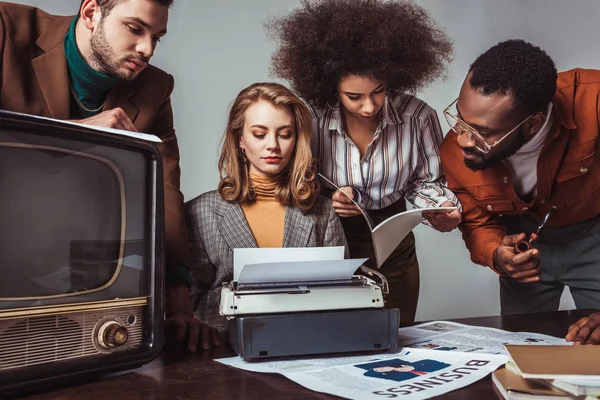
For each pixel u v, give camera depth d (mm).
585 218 1955
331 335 931
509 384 701
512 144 1668
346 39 1582
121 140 838
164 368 888
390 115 1780
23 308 717
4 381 697
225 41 2486
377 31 1604
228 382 801
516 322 1289
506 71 1577
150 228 889
